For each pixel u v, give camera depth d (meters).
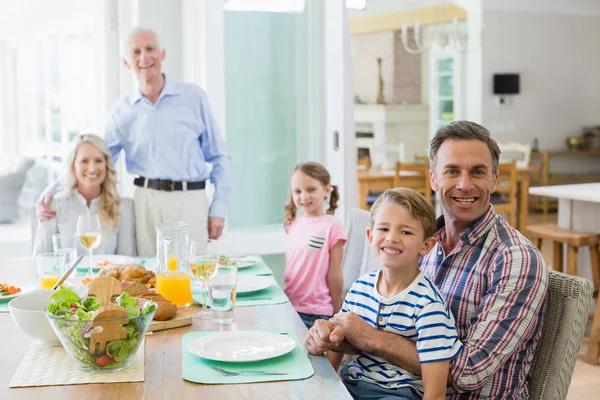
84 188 2.95
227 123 4.24
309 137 4.41
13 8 4.42
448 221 1.81
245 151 4.30
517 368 1.64
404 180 6.96
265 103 4.30
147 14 3.95
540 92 10.32
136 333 1.45
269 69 4.28
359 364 1.78
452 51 10.29
